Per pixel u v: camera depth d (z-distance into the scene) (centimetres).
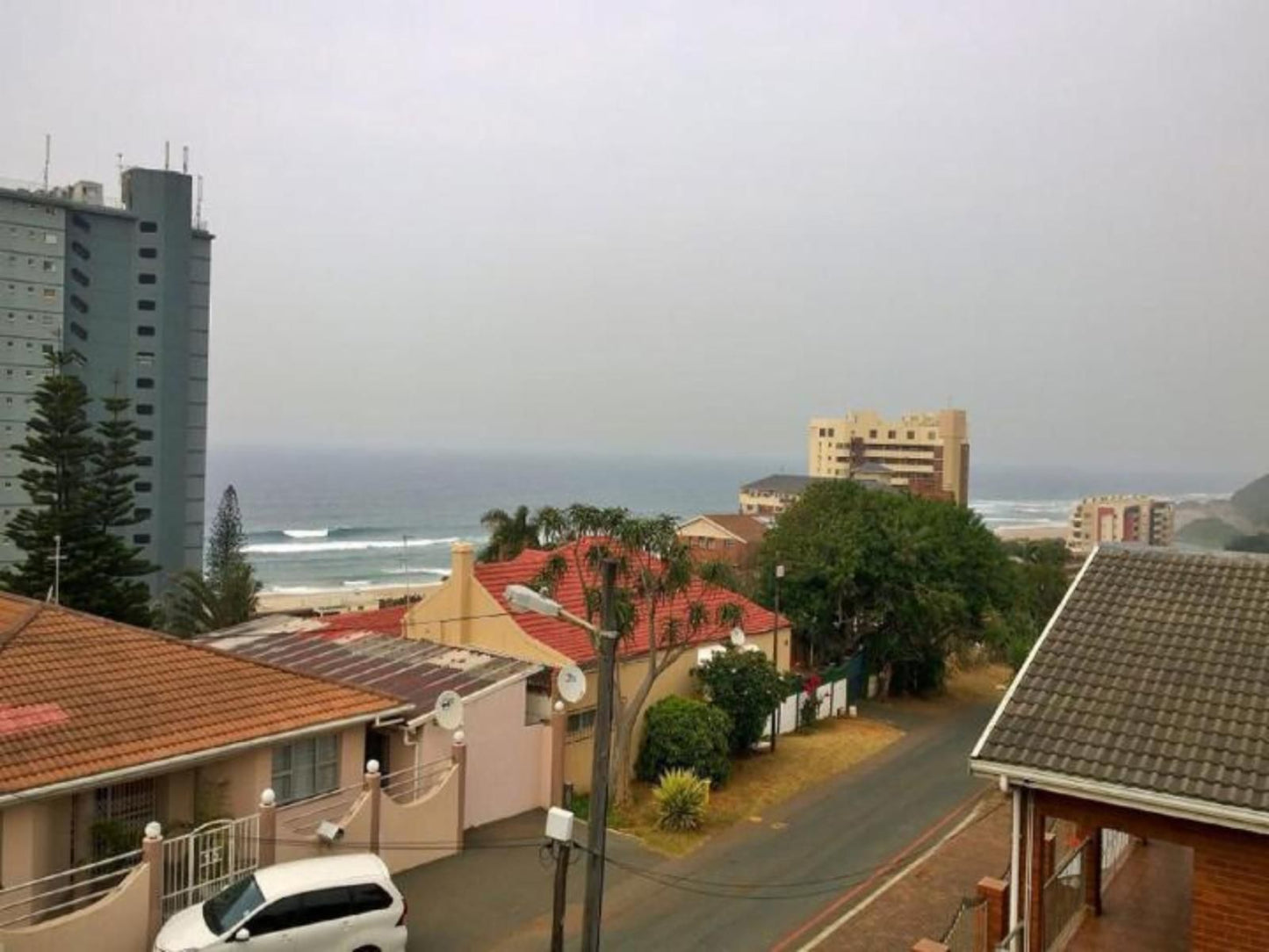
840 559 3706
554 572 2409
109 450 3844
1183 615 1406
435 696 2255
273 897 1472
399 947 1571
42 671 1811
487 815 2278
